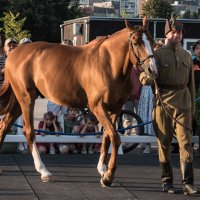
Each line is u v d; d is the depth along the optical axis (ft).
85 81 32.96
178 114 30.73
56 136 42.34
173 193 31.48
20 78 35.04
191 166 31.12
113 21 84.74
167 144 31.60
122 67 31.94
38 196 30.45
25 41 42.50
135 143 44.19
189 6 406.62
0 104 36.58
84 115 43.80
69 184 33.27
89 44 33.91
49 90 34.24
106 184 32.53
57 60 34.09
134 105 46.98
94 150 43.52
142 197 30.66
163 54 30.81
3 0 181.27
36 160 34.42
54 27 182.70
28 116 35.19
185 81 31.01
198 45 43.80
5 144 42.24
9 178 34.47
